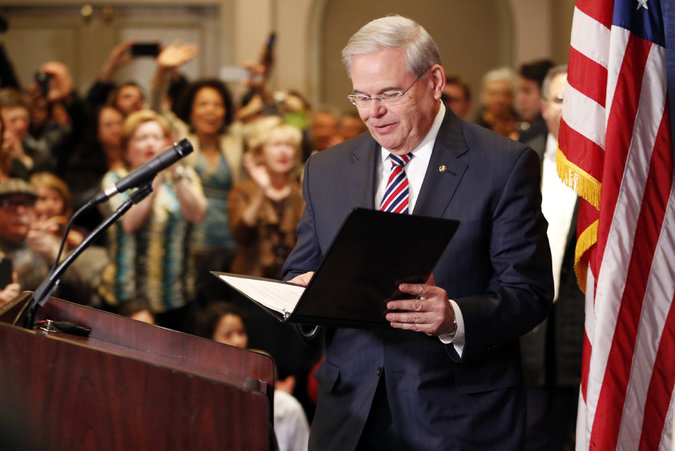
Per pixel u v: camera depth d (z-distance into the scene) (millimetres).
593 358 4340
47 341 3150
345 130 10867
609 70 4363
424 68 3893
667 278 4316
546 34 14859
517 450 4008
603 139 4430
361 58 3887
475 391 3994
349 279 3465
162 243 7750
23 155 8859
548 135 6152
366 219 3283
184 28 14828
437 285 3967
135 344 3729
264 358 3646
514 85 10117
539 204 4055
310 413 7602
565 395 6039
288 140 8258
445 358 4000
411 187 4094
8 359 3162
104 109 9430
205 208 7965
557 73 6023
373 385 4020
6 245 7586
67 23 14820
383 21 3904
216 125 8812
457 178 4000
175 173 7793
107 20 14812
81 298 7707
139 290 7707
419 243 3461
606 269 4309
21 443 3168
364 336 4094
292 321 3582
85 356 3133
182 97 8891
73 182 9320
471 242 3961
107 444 3125
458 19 15031
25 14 14828
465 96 10172
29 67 14875
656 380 4305
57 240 7809
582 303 5840
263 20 14633
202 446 3084
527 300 3883
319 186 4270
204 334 7262
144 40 14844
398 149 4023
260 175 8250
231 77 10203
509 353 4117
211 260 8227
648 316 4309
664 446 4305
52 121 9656
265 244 8234
